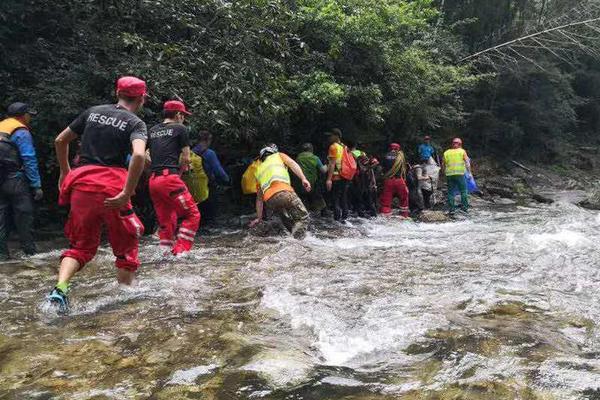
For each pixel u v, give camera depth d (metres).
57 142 3.93
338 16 11.10
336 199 9.81
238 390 2.43
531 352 2.86
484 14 20.00
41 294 4.31
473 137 21.44
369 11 11.85
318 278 4.77
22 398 2.41
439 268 5.27
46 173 8.09
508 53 20.22
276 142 10.91
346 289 4.34
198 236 7.99
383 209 11.41
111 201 3.62
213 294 4.23
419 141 15.00
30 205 6.02
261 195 8.20
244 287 4.45
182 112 6.00
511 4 20.81
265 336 3.20
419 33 15.70
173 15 8.56
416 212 12.17
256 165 9.00
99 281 4.69
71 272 3.79
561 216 11.18
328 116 11.84
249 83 8.77
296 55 11.07
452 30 18.44
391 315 3.58
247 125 9.18
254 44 9.66
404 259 5.83
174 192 5.80
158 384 2.54
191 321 3.51
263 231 8.08
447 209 13.03
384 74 12.67
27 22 8.09
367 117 11.81
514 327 3.31
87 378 2.63
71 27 8.21
